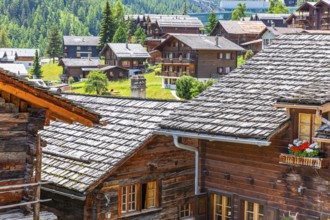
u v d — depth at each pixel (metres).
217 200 18.30
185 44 81.19
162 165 18.44
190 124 16.91
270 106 16.44
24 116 12.21
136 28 145.12
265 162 16.67
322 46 19.11
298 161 15.17
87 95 23.69
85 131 19.59
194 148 18.28
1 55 161.75
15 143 12.16
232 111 16.91
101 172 16.45
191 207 19.47
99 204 16.88
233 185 17.61
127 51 106.19
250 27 107.44
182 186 19.11
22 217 12.01
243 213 17.42
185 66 82.88
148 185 18.34
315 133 14.94
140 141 17.36
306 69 18.00
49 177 17.14
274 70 18.67
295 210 15.96
